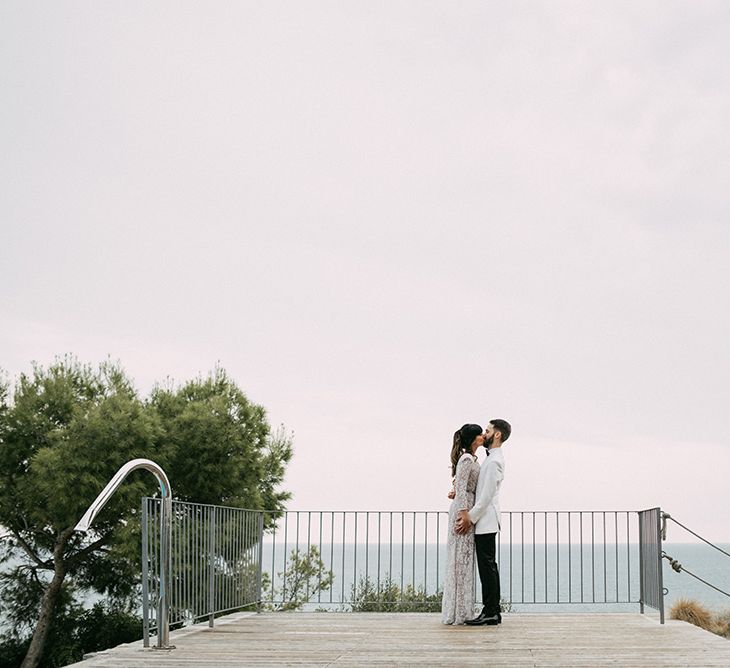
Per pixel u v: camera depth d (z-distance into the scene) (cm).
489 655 662
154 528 725
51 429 1788
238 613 985
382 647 709
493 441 880
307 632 812
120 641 1788
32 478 1731
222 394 1966
